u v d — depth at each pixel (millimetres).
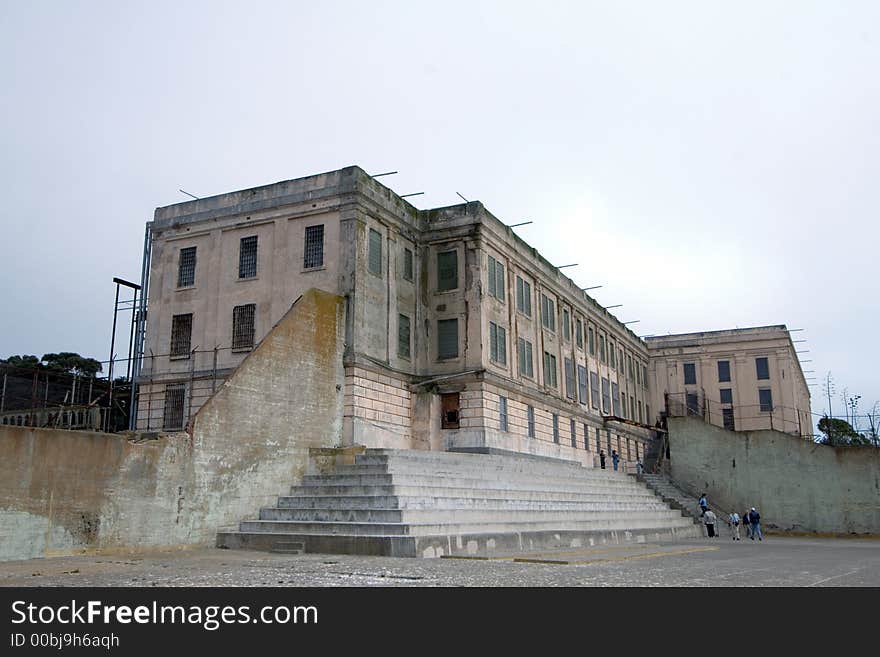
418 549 18859
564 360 48906
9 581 13117
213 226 36312
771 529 38812
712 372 68125
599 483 36469
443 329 38062
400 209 37094
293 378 27188
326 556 19109
